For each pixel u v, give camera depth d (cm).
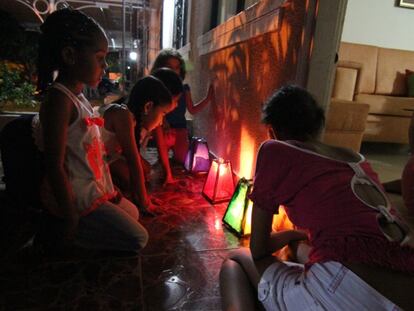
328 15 134
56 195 124
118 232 145
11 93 422
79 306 114
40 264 137
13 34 616
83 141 134
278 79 166
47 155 121
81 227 143
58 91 122
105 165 152
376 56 356
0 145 141
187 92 287
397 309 64
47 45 120
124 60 636
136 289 124
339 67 298
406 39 383
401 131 321
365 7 362
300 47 142
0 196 186
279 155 88
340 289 71
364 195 79
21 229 163
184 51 452
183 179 254
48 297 118
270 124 100
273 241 112
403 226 76
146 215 187
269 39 177
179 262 143
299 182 84
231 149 246
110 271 135
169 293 123
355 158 90
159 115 189
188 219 185
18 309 111
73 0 534
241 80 224
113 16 668
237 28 224
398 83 361
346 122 246
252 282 101
